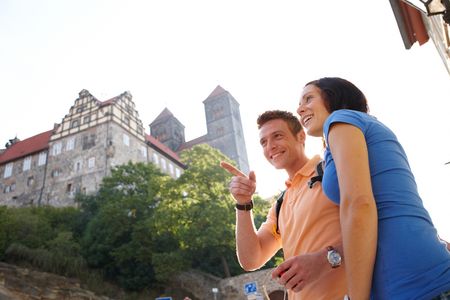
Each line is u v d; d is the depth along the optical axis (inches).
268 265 1322.6
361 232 49.4
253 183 98.3
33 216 1398.9
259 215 1430.9
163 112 3644.2
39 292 1076.5
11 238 1243.2
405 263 48.6
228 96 3572.8
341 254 65.6
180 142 3548.2
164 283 1327.5
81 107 2180.1
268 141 101.0
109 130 1996.8
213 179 1327.5
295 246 80.7
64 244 1284.4
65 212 1594.5
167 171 2394.2
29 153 2185.0
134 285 1294.3
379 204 53.6
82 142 2041.1
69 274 1216.2
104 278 1299.2
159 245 1381.6
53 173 2020.2
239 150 3361.2
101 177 1855.3
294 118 103.8
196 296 1261.1
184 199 1332.4
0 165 2251.5
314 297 73.5
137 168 1678.2
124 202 1432.1
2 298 979.3
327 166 65.0
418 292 46.9
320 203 78.5
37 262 1175.0
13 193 2081.7
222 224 1225.4
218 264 1444.4
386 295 49.2
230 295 1206.9
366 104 76.2
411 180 56.6
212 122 3506.4
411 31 324.2
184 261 1272.1
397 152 58.7
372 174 55.8
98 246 1323.8
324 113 74.8
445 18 182.7
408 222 51.1
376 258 51.3
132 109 2246.6
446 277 47.6
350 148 55.1
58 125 2199.8
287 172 101.8
